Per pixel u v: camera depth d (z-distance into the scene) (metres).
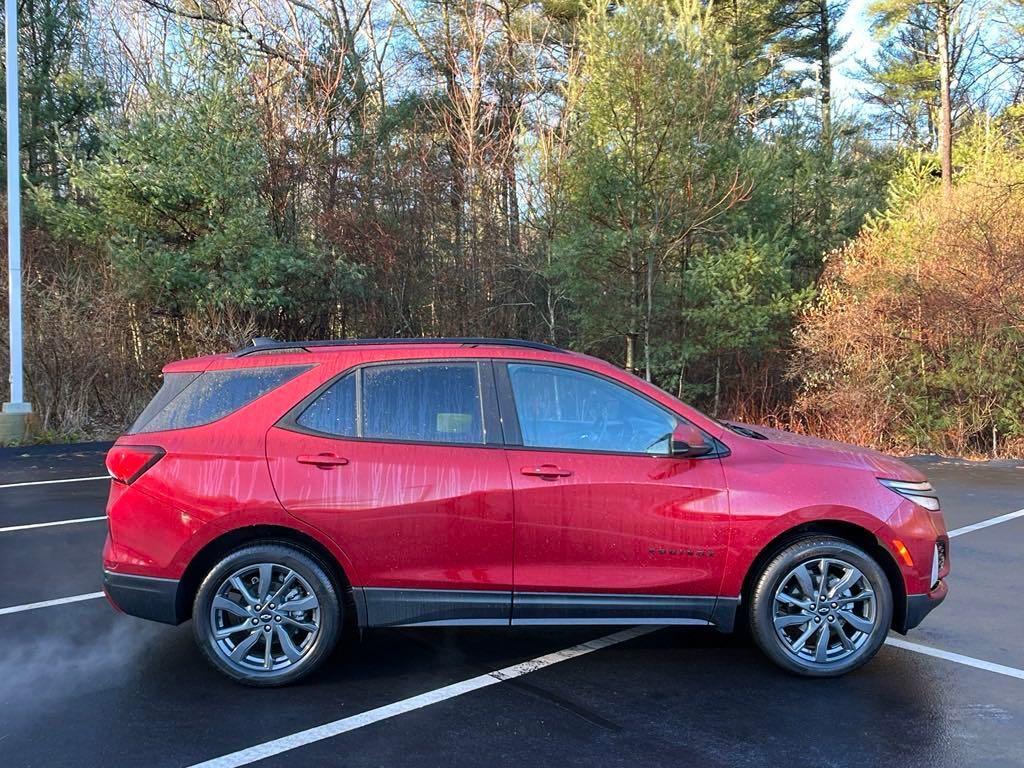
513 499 3.97
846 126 19.69
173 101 14.23
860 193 18.06
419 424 4.09
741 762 3.29
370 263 16.73
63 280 14.35
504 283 18.16
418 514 3.95
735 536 4.03
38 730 3.53
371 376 4.16
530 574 4.00
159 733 3.51
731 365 15.70
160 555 3.93
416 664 4.33
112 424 14.16
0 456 11.53
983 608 5.29
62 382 13.67
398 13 23.53
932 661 4.38
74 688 3.98
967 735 3.53
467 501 3.96
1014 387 13.17
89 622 4.94
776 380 15.32
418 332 17.77
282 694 3.93
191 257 14.06
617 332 14.87
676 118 13.34
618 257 14.02
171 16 19.22
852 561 4.10
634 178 13.55
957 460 12.59
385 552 3.95
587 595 4.03
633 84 13.19
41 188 14.20
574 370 4.25
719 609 4.09
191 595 4.07
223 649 3.98
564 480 4.00
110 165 13.72
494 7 22.98
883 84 28.00
